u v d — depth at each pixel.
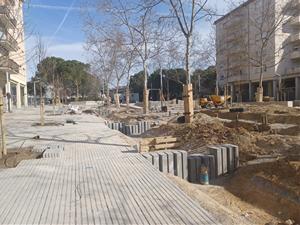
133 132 18.67
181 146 11.86
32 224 4.43
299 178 7.34
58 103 50.44
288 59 54.72
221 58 50.28
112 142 11.88
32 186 6.23
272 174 8.06
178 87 72.38
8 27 11.04
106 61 40.66
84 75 76.31
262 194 7.58
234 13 34.59
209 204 6.14
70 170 7.50
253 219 6.39
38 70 40.56
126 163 8.16
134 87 79.38
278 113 18.20
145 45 27.39
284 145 9.80
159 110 38.00
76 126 18.36
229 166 9.41
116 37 29.12
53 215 4.74
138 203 5.16
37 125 19.00
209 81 66.38
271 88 57.34
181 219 4.49
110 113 33.19
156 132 16.48
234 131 11.58
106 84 46.22
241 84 62.12
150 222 4.41
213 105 36.53
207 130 12.23
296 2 30.61
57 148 10.25
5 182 6.53
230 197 7.79
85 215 4.71
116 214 4.72
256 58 43.03
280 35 51.94
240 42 44.09
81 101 71.81
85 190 5.90
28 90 68.69
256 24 38.50
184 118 16.03
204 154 9.60
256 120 17.38
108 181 6.48
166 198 5.38
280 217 6.63
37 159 8.90
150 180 6.52
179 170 8.79
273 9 31.38
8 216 4.72
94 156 9.18
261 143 10.43
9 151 10.20
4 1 10.41
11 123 20.69
